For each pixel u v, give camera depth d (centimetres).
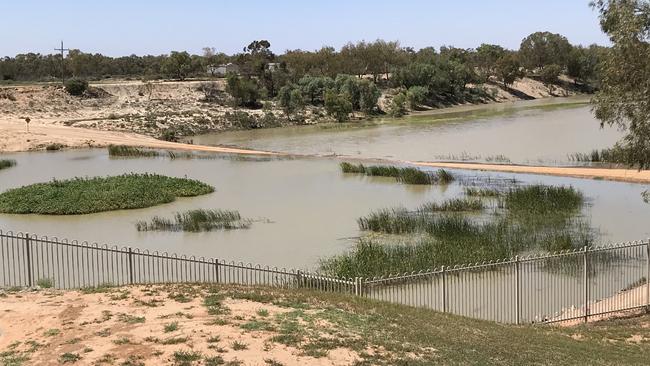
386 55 16288
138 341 1174
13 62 15938
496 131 8619
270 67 15700
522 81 17912
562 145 6869
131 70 18138
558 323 1777
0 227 3241
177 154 6588
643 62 2077
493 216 3369
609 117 2250
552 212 3422
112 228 3228
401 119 11275
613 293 2100
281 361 1097
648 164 2212
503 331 1544
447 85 14838
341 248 2772
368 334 1291
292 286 1852
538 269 2328
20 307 1406
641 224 3152
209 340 1180
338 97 11269
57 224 3325
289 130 9925
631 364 1341
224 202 3956
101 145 7338
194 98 12125
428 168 5347
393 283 2134
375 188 4434
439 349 1259
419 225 3094
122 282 2105
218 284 1680
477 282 2194
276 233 3095
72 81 11331
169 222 3281
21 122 8912
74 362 1081
